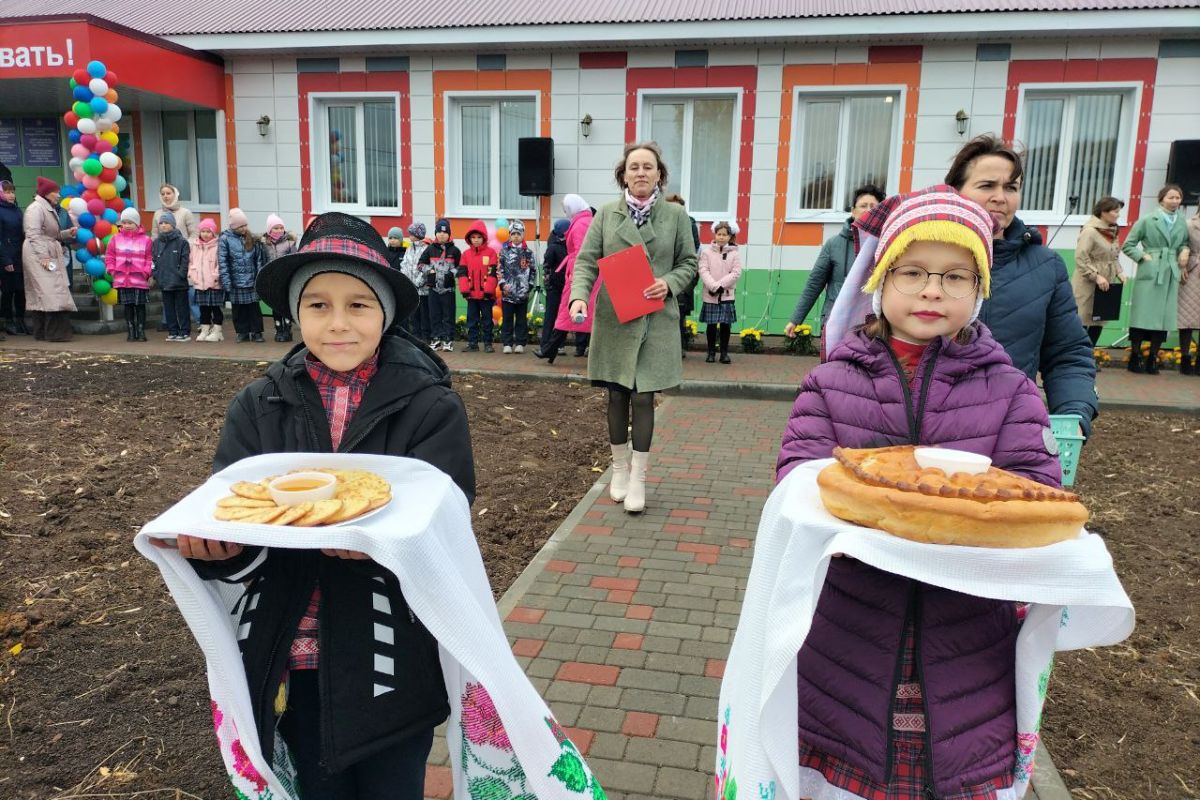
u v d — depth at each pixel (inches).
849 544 57.8
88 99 442.6
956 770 65.0
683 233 197.2
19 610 140.6
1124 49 450.3
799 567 61.3
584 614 148.5
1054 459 71.9
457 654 60.1
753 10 489.1
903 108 475.8
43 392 296.7
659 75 498.0
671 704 120.6
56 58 452.1
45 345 430.3
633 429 200.7
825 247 265.9
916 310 72.1
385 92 529.3
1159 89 451.5
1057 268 112.3
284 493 59.9
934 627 66.5
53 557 161.3
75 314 494.0
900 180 482.6
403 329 78.7
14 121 616.4
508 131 534.0
